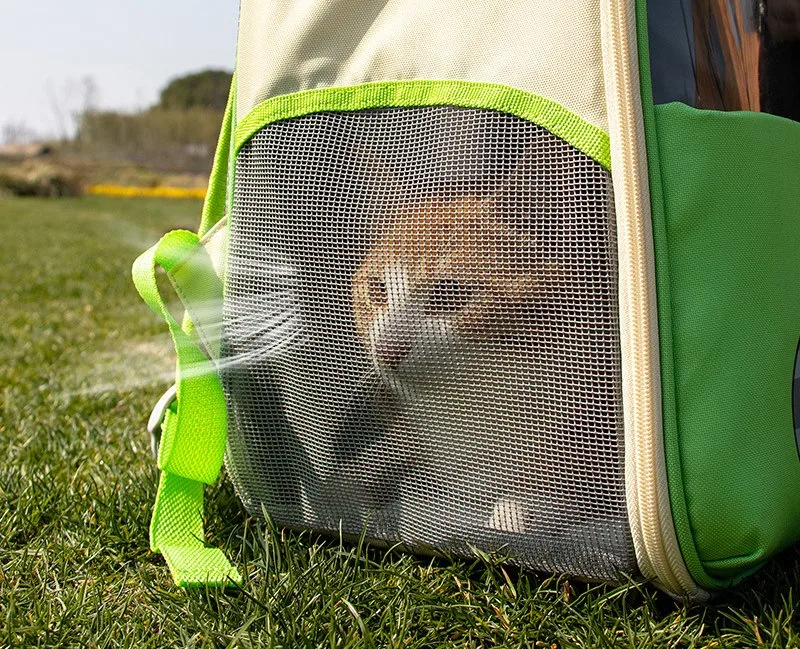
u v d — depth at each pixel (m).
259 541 1.57
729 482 1.26
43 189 22.69
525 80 1.29
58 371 3.19
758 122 1.37
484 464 1.39
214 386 1.54
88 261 7.50
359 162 1.43
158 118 37.47
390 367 1.42
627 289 1.21
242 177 1.54
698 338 1.24
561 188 1.27
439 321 1.36
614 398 1.27
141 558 1.63
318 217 1.46
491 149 1.31
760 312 1.35
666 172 1.23
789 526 1.38
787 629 1.26
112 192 25.30
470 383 1.37
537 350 1.31
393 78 1.40
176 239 1.55
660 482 1.21
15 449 2.22
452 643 1.30
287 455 1.59
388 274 1.40
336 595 1.38
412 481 1.47
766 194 1.37
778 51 1.58
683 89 1.30
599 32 1.25
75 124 41.22
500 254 1.31
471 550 1.44
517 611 1.34
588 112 1.25
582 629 1.33
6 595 1.45
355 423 1.49
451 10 1.36
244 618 1.34
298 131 1.48
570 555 1.35
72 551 1.63
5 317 4.47
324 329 1.47
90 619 1.37
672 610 1.39
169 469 1.55
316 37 1.47
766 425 1.34
